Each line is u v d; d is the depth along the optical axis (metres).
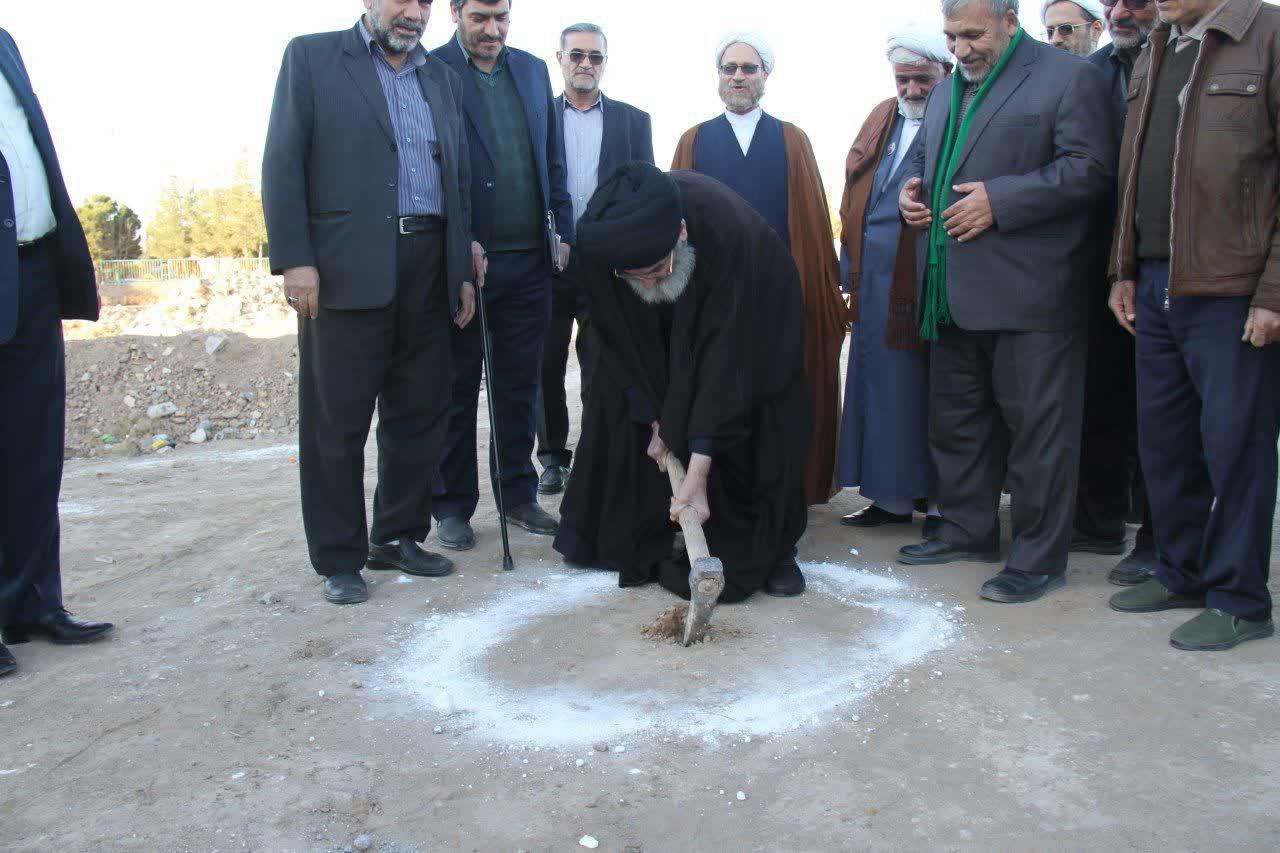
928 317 4.12
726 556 3.96
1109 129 3.74
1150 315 3.50
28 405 3.50
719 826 2.48
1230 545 3.34
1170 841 2.36
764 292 3.78
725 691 3.16
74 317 3.66
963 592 3.97
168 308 16.66
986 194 3.74
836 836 2.42
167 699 3.22
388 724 3.03
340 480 4.01
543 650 3.52
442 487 4.78
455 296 4.12
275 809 2.59
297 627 3.80
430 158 4.07
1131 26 3.99
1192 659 3.26
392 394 4.20
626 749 2.84
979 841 2.39
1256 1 3.14
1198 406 3.49
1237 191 3.15
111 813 2.58
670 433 3.62
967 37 3.81
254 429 9.47
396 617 3.87
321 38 3.89
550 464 6.00
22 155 3.38
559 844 2.42
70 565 4.80
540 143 4.86
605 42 5.61
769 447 3.89
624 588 4.12
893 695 3.11
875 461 4.73
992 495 4.29
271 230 3.79
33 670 3.47
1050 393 3.82
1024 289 3.79
